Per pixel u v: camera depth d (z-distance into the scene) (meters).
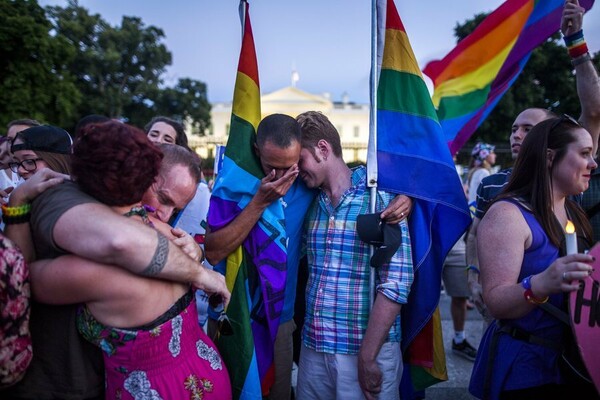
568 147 1.69
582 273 1.34
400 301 1.81
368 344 1.81
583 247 1.81
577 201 2.47
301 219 2.08
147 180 1.38
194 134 38.00
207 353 1.54
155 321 1.36
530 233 1.65
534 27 2.87
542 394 1.62
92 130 1.32
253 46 2.02
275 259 1.90
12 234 1.34
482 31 3.05
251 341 1.88
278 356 2.13
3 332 1.21
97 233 1.23
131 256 1.25
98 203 1.32
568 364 1.58
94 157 1.29
